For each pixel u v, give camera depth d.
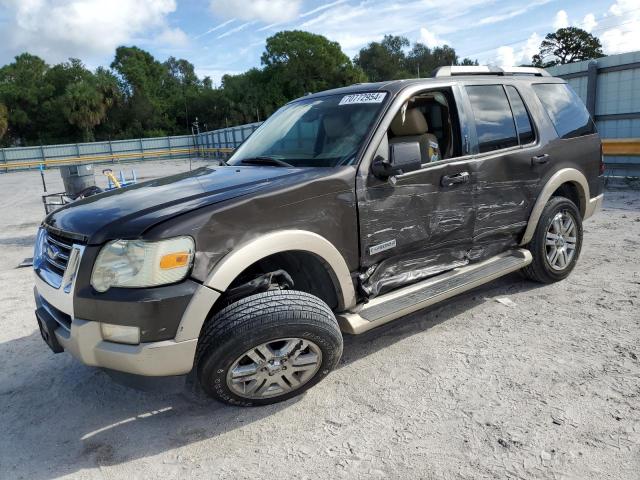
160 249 2.50
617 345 3.45
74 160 45.25
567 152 4.54
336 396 3.09
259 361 2.80
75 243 2.71
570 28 72.44
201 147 46.69
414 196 3.40
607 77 10.38
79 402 3.27
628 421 2.64
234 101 69.44
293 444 2.67
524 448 2.50
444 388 3.09
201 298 2.56
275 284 2.99
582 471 2.32
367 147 3.24
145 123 70.12
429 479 2.34
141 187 3.40
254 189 2.85
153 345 2.52
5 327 4.69
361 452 2.56
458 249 3.83
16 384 3.58
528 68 4.69
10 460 2.72
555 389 2.98
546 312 4.07
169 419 3.00
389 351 3.61
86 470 2.59
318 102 3.93
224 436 2.78
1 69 66.00
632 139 9.70
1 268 7.14
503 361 3.35
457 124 3.77
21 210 14.46
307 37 67.00
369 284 3.30
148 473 2.54
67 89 62.06
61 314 2.87
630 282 4.59
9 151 43.62
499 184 3.95
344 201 3.06
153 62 78.44
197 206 2.68
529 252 4.27
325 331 2.88
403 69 96.62
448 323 4.00
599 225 6.90
